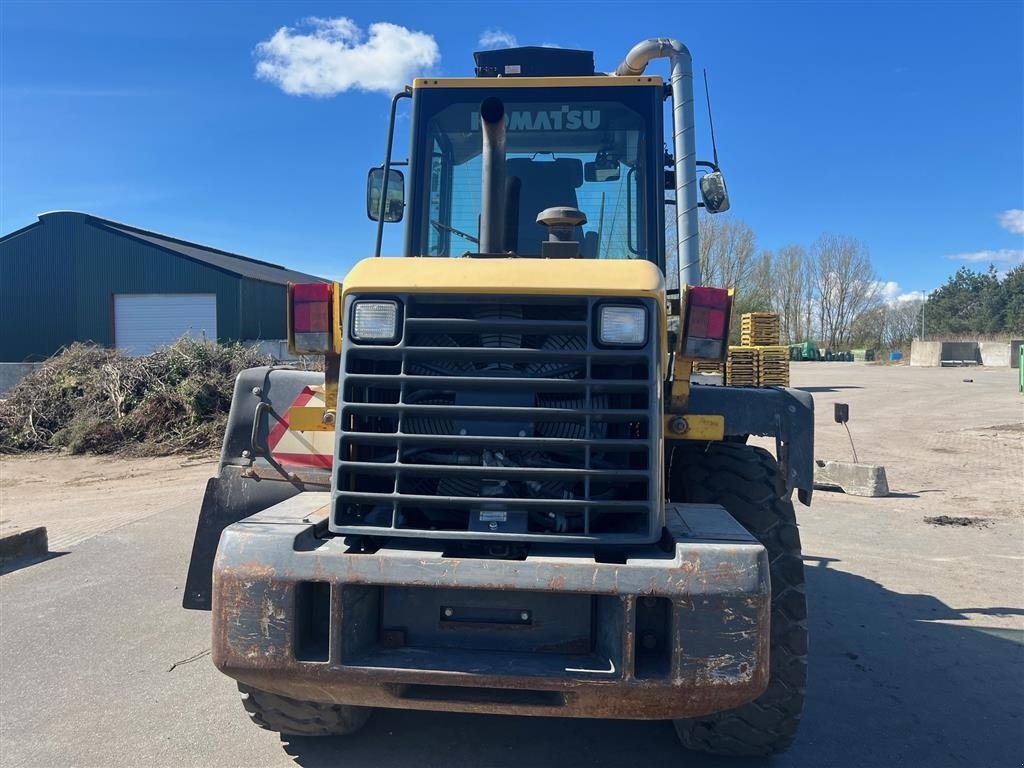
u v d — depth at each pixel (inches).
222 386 577.9
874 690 165.6
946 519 331.3
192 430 548.4
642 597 101.0
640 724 147.9
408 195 175.8
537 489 109.5
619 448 106.7
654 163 171.2
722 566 99.0
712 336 119.3
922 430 641.6
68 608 213.5
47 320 1294.3
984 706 158.2
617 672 99.3
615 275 109.1
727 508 128.8
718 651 98.1
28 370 717.3
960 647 190.5
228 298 1262.3
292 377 143.9
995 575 252.2
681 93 186.5
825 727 148.2
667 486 141.9
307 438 139.9
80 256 1288.1
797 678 120.6
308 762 133.6
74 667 174.4
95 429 545.3
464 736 142.4
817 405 845.8
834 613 215.5
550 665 101.8
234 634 103.0
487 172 126.7
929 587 239.5
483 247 128.0
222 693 161.5
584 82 173.6
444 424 110.7
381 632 107.7
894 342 2972.4
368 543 111.3
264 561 103.0
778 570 124.0
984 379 1261.1
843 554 278.8
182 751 137.7
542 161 173.6
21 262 1296.8
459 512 111.5
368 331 110.8
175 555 266.5
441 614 106.8
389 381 109.9
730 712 121.3
